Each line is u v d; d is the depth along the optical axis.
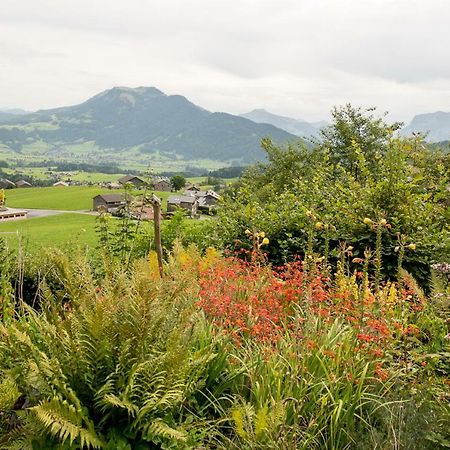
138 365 3.00
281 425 2.98
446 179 8.89
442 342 4.16
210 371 3.67
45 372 3.03
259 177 28.56
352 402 3.28
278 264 8.46
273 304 4.45
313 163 25.61
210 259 6.03
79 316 3.36
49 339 3.22
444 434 3.09
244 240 8.76
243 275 5.37
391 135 9.17
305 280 4.65
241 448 3.04
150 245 8.53
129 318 3.21
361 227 7.96
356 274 5.38
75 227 44.00
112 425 3.10
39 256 7.02
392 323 4.20
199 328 3.94
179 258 5.51
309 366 3.53
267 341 3.83
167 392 3.10
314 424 3.13
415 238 7.70
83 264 3.92
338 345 3.73
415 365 3.87
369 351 3.66
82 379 3.11
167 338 3.38
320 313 4.18
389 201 8.43
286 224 8.52
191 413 3.40
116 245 8.04
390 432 3.12
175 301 3.68
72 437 2.71
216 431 3.26
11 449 2.84
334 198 9.44
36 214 74.81
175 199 61.69
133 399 3.12
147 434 3.00
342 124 23.06
